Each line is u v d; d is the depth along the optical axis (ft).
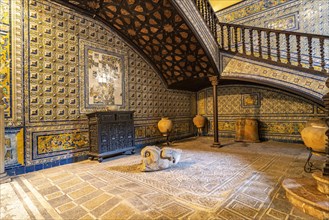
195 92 25.52
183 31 14.06
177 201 6.65
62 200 6.88
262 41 19.97
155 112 19.74
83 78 13.64
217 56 16.98
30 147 10.79
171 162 10.87
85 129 13.57
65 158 12.30
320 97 12.23
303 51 17.37
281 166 10.79
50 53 11.91
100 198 6.98
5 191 7.78
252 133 19.38
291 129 18.56
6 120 9.96
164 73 20.27
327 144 6.58
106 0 12.60
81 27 13.64
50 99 11.81
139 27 15.14
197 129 25.30
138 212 5.93
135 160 13.08
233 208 6.10
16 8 10.51
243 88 21.76
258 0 20.56
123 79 16.58
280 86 13.93
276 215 5.66
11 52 10.25
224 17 23.18
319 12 16.65
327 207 5.23
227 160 12.40
